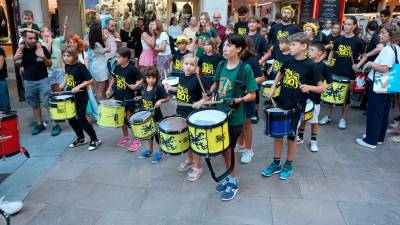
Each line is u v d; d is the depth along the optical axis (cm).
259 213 313
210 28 603
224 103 310
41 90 521
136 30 959
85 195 348
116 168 408
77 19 1016
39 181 377
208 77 490
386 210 319
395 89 430
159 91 424
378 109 453
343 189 356
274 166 385
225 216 309
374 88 439
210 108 326
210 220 304
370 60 554
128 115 465
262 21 1120
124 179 380
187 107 378
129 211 319
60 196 346
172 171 399
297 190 353
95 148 465
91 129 461
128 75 453
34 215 314
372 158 435
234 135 322
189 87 371
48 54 522
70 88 457
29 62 510
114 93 475
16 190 357
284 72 361
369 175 388
